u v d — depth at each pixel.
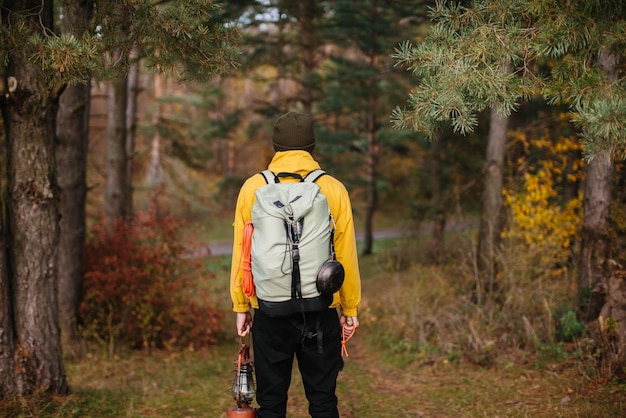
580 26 2.93
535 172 10.61
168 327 8.24
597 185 6.05
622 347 4.68
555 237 8.42
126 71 3.82
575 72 3.04
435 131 3.21
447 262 10.73
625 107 2.52
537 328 6.09
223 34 3.76
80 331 7.77
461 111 2.86
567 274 7.82
